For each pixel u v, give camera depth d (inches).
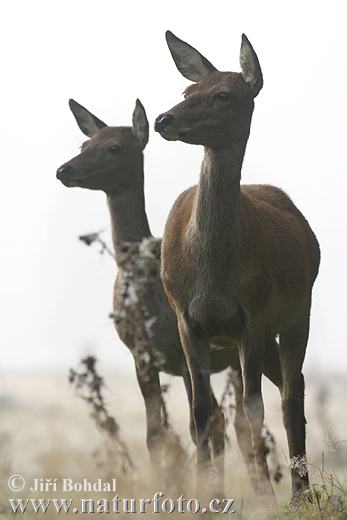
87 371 581.6
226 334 760.3
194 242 745.0
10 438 767.1
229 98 739.4
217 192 737.0
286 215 848.9
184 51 790.5
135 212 972.6
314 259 868.0
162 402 639.8
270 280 767.7
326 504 640.4
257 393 747.4
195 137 734.5
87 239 614.2
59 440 648.4
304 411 835.4
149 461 650.8
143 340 626.2
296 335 839.1
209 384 757.3
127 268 619.2
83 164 961.5
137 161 975.6
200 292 746.8
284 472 861.2
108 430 586.6
